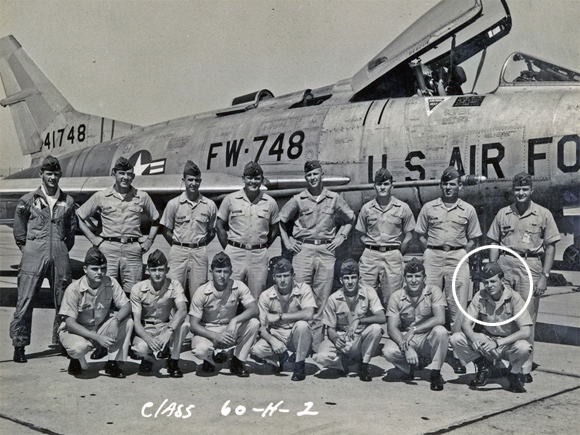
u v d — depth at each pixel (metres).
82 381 3.97
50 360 4.52
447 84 6.82
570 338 5.32
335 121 6.87
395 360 4.02
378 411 3.42
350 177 6.56
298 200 4.86
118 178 4.80
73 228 4.73
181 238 4.89
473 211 4.58
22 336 4.43
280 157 7.18
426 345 3.98
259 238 4.78
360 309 4.12
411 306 4.07
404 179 6.21
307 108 7.36
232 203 4.79
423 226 4.70
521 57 6.08
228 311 4.24
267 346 4.19
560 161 5.34
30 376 4.07
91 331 4.17
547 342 5.20
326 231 4.87
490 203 5.80
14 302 7.02
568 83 5.69
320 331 4.68
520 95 5.87
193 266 4.90
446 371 4.35
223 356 4.21
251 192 4.81
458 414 3.37
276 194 6.94
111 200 4.84
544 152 5.43
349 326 4.18
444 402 3.59
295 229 4.94
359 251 6.39
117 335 4.07
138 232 4.92
